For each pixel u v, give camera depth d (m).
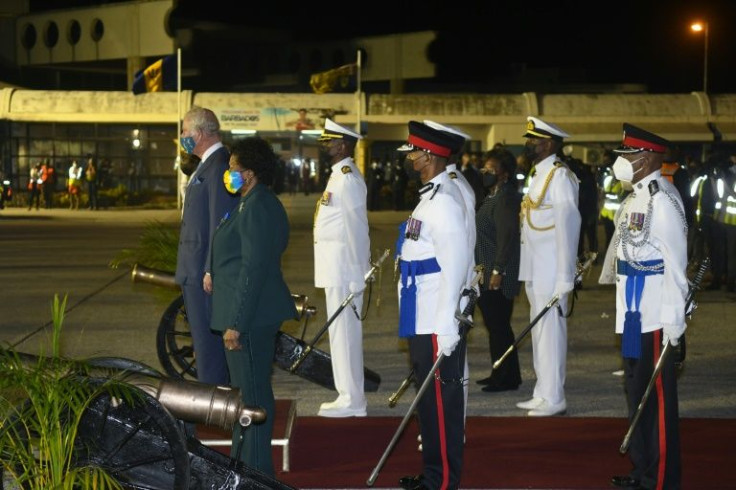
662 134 38.50
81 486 4.59
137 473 5.03
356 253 7.68
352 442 7.20
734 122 38.62
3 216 33.69
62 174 39.78
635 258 5.82
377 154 39.44
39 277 16.66
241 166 5.89
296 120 38.19
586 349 10.77
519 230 8.61
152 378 5.07
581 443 7.18
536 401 8.13
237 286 5.76
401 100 38.47
